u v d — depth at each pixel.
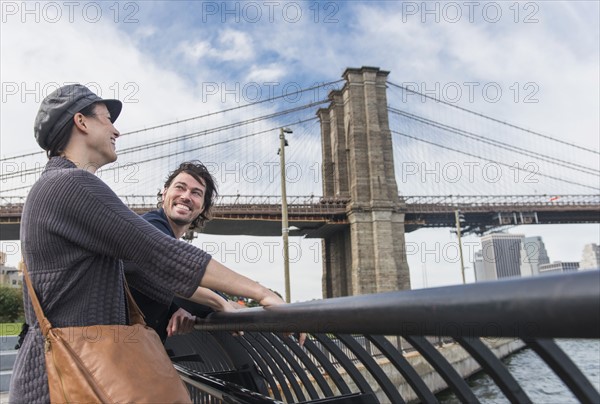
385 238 44.78
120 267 1.25
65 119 1.31
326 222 46.53
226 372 1.86
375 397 1.29
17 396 1.10
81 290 1.13
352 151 48.44
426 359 0.82
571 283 0.44
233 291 1.12
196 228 2.23
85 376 1.02
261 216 43.47
